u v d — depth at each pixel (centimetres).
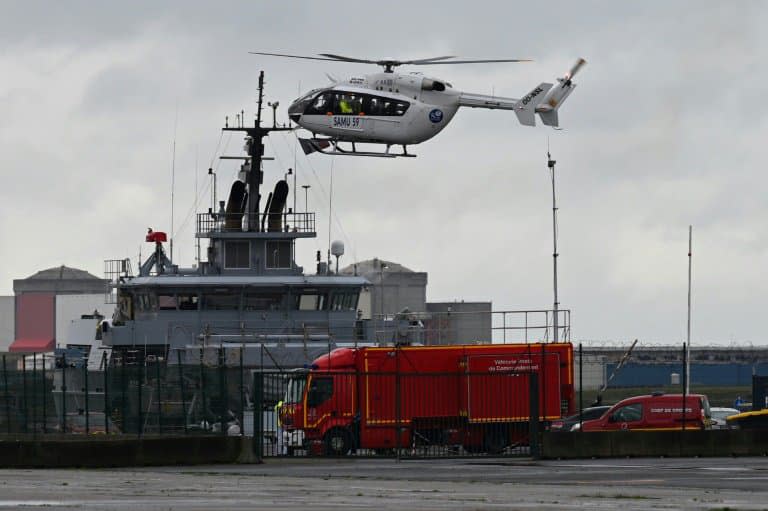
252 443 10412
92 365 18775
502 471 8925
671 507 5522
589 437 10975
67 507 5250
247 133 18562
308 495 6194
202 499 5819
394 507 5406
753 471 8738
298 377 12962
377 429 12812
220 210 18325
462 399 13025
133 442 9856
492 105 19300
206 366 13162
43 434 12656
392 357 12875
